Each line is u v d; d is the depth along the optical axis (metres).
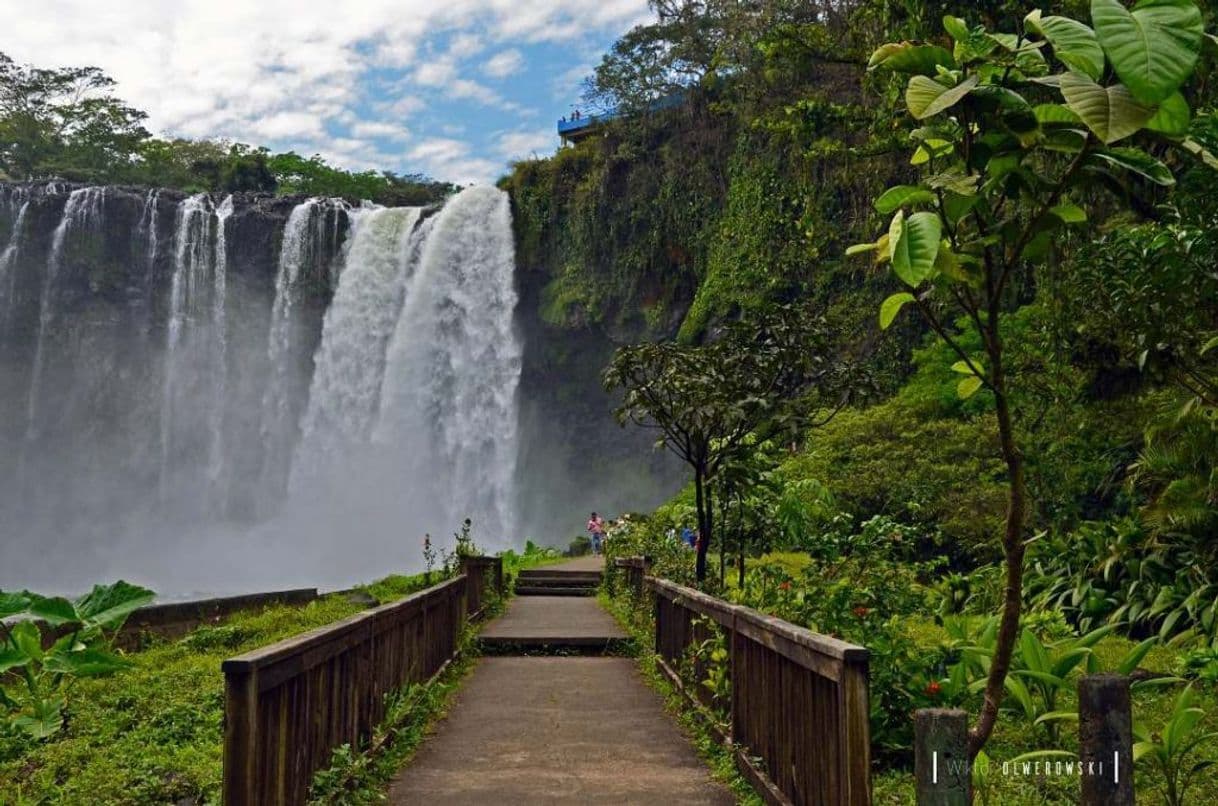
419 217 44.31
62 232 43.47
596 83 40.06
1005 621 3.00
